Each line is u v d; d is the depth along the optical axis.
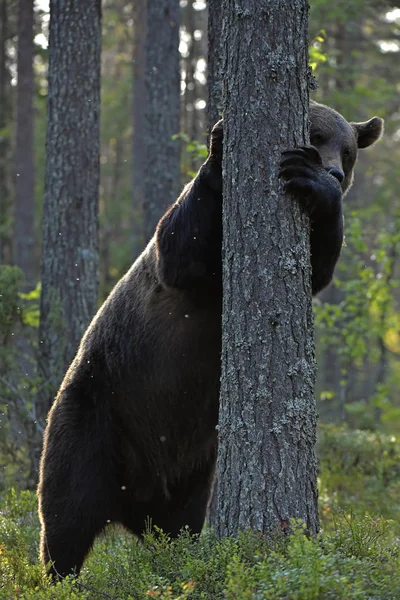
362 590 7.79
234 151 9.74
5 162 46.19
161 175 27.14
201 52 47.47
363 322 28.92
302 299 9.69
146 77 27.42
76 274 19.30
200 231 10.21
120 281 11.86
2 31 43.94
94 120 19.42
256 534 9.31
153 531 11.65
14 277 19.50
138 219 42.81
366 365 47.09
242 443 9.61
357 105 39.31
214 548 9.43
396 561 9.03
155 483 11.31
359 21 43.12
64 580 9.36
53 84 19.30
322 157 11.17
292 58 9.72
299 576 7.73
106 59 63.44
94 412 11.20
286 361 9.59
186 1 47.34
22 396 19.00
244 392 9.63
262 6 9.64
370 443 21.53
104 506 11.12
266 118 9.62
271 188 9.60
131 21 49.91
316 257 10.20
